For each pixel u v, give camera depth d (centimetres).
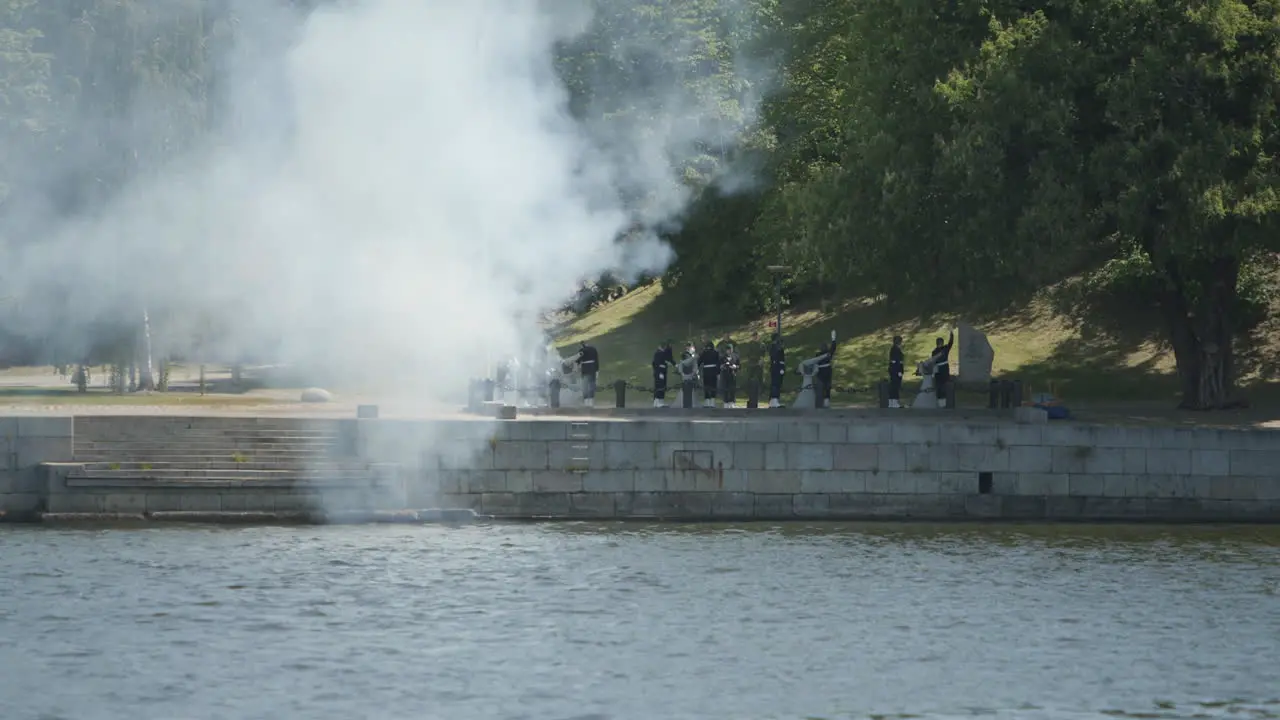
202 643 10006
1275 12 15788
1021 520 14612
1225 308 16912
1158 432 14588
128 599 11088
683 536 13738
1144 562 12725
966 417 15788
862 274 17800
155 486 14088
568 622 10656
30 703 8725
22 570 11912
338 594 11362
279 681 9225
